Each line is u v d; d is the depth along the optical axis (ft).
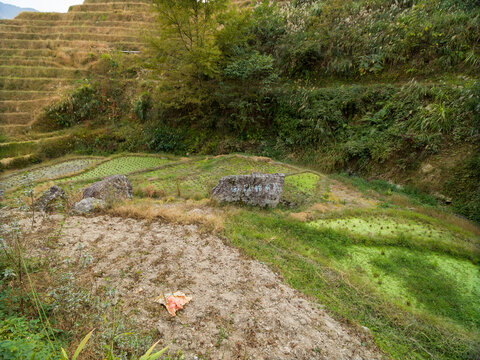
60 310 10.50
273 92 46.88
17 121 47.01
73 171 37.19
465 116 32.73
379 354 12.44
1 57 57.57
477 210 28.48
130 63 56.49
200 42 42.86
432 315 15.40
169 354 10.07
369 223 24.77
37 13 70.85
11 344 6.78
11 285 11.14
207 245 18.53
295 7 59.00
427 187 32.35
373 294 16.16
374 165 36.94
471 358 13.04
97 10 74.02
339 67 46.26
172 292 13.46
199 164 39.78
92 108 49.85
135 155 44.50
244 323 12.36
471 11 39.42
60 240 16.53
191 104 48.78
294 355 11.18
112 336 9.05
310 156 42.11
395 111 37.52
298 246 20.24
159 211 22.00
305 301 14.73
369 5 49.16
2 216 18.78
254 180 26.50
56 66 57.00
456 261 20.83
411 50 41.45
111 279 13.67
